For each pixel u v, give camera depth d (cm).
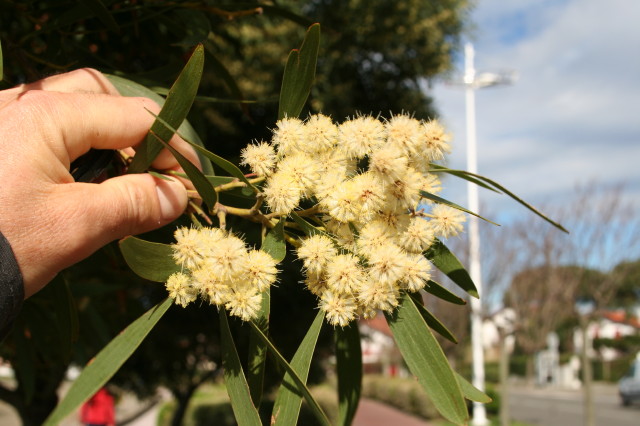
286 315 144
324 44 151
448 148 22
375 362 776
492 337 775
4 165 19
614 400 542
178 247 20
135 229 22
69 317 30
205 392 510
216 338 159
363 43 164
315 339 21
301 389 18
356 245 22
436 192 23
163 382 177
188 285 21
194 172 21
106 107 22
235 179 26
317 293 22
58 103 21
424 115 176
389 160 20
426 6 169
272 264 21
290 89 23
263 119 138
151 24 44
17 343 46
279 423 20
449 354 360
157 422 295
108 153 23
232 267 20
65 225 20
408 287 21
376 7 158
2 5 38
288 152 22
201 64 21
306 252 21
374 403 511
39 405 118
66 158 21
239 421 20
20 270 18
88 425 156
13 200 19
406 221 22
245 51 140
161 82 38
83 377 20
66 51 41
